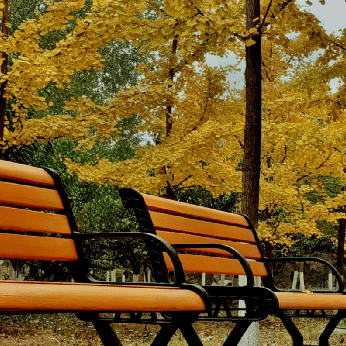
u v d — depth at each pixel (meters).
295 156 11.02
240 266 3.51
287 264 34.12
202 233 3.16
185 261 2.89
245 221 3.85
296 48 6.82
